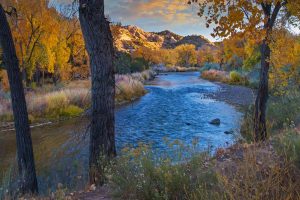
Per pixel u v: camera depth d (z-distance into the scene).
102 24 6.10
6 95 20.09
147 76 50.66
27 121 6.56
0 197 4.74
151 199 3.80
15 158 10.27
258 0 5.44
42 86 26.28
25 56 21.78
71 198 4.87
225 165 4.82
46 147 11.57
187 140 12.30
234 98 24.95
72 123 15.81
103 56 6.15
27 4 20.14
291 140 4.80
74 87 25.19
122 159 4.66
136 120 17.16
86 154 10.41
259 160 4.54
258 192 3.26
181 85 39.88
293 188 3.50
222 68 57.00
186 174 3.94
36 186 6.58
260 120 8.42
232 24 5.54
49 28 22.58
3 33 6.24
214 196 3.31
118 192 4.25
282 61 11.38
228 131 13.40
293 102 11.97
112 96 6.34
